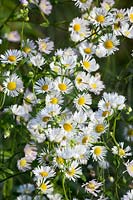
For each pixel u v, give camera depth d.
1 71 0.61
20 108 0.61
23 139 0.65
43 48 0.65
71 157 0.57
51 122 0.58
